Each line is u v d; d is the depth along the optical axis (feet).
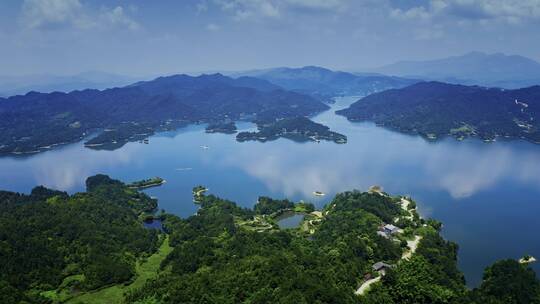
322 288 643.04
